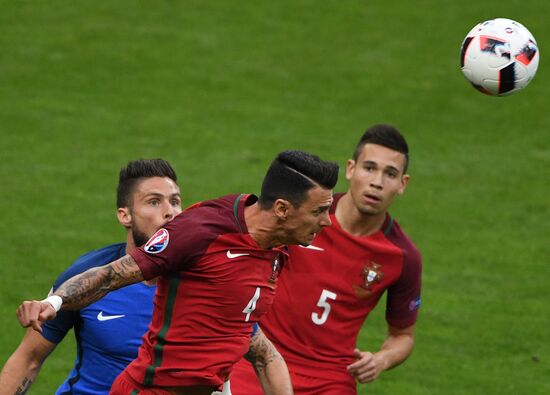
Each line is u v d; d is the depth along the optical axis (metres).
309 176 18.53
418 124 55.31
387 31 64.81
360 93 58.19
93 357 21.45
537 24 65.12
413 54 62.31
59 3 65.75
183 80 58.62
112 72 58.88
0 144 50.31
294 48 62.66
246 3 67.81
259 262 19.14
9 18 63.47
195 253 18.61
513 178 50.06
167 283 19.06
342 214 25.36
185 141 52.03
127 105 55.53
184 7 66.62
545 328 36.97
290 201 18.58
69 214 43.97
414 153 52.25
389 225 25.62
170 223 18.83
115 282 18.36
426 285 40.03
